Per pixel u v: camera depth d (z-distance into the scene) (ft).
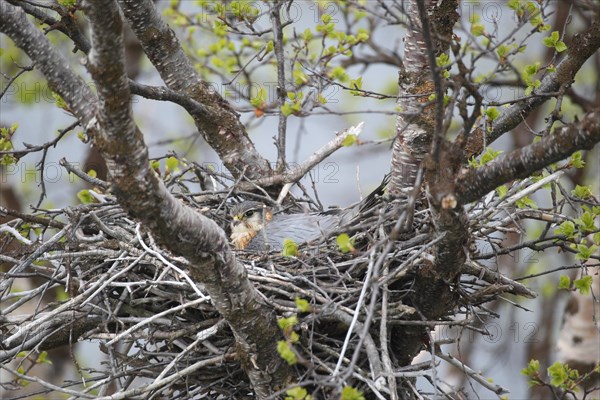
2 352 36.50
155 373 36.63
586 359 54.65
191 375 36.24
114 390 54.03
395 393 30.42
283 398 34.45
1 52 50.70
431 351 34.60
